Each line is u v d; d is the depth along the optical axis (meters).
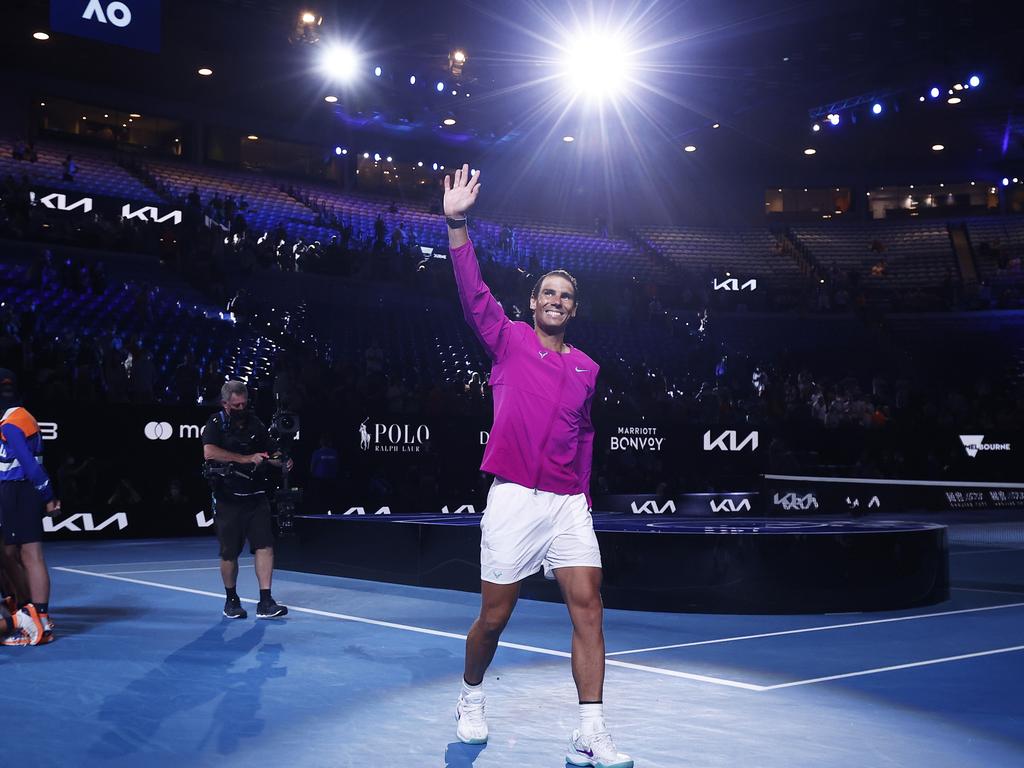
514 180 39.44
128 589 9.38
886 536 8.34
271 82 31.17
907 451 23.81
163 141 32.88
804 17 28.05
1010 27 27.64
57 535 15.39
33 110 30.44
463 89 31.75
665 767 3.78
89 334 20.08
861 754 3.97
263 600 7.66
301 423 17.38
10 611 6.68
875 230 39.25
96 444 15.82
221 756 3.89
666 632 7.11
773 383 26.03
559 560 3.90
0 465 6.47
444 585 9.48
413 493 18.47
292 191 33.84
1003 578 10.93
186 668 5.62
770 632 7.11
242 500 7.61
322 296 26.92
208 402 18.05
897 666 5.84
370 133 36.41
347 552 10.48
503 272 29.41
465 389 20.66
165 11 26.08
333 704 4.80
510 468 3.88
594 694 3.77
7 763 3.77
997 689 5.21
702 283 35.50
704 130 35.53
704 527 8.92
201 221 26.66
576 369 3.92
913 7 27.55
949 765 3.83
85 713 4.56
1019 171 38.66
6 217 23.59
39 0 25.14
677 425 21.64
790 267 37.81
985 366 31.44
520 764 3.81
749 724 4.47
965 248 37.38
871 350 32.09
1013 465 24.23
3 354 16.95
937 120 33.78
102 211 25.67
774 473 22.44
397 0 28.17
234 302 23.67
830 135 35.59
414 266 28.75
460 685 5.27
